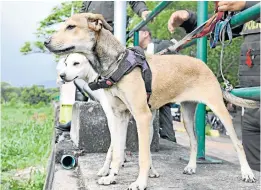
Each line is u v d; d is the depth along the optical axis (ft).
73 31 8.77
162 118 18.52
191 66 10.09
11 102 92.48
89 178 9.40
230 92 10.34
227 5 9.66
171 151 13.82
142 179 8.39
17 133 30.73
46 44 8.73
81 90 16.69
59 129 17.79
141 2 18.58
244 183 9.36
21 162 21.31
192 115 10.92
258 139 13.28
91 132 12.60
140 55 9.06
